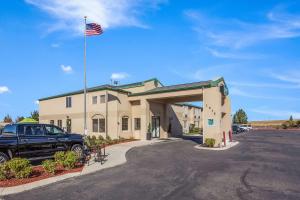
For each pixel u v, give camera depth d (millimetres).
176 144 27047
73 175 12406
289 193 9383
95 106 32312
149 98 30703
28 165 12227
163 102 34750
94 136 29094
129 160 16641
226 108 30531
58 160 14086
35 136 15391
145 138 31016
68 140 16938
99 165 14797
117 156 18078
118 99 30656
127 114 31844
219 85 26000
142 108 31391
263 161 16016
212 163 15352
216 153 19938
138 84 33344
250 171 13031
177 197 8961
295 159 16781
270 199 8719
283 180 11195
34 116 55375
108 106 30922
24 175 11758
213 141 24125
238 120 89562
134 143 27141
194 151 21203
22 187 10367
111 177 12102
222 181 11055
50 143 15969
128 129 31938
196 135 43094
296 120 84188
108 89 31078
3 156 13961
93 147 20656
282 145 26219
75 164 14688
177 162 15750
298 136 41500
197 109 55125
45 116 41031
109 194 9430
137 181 11227
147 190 9844
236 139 34844
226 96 30016
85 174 12766
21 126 15078
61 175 12422
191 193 9398
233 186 10281
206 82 28203
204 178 11586
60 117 37781
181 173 12641
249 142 29938
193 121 52375
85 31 26500
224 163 15344
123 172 13133
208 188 10023
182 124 44750
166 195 9211
